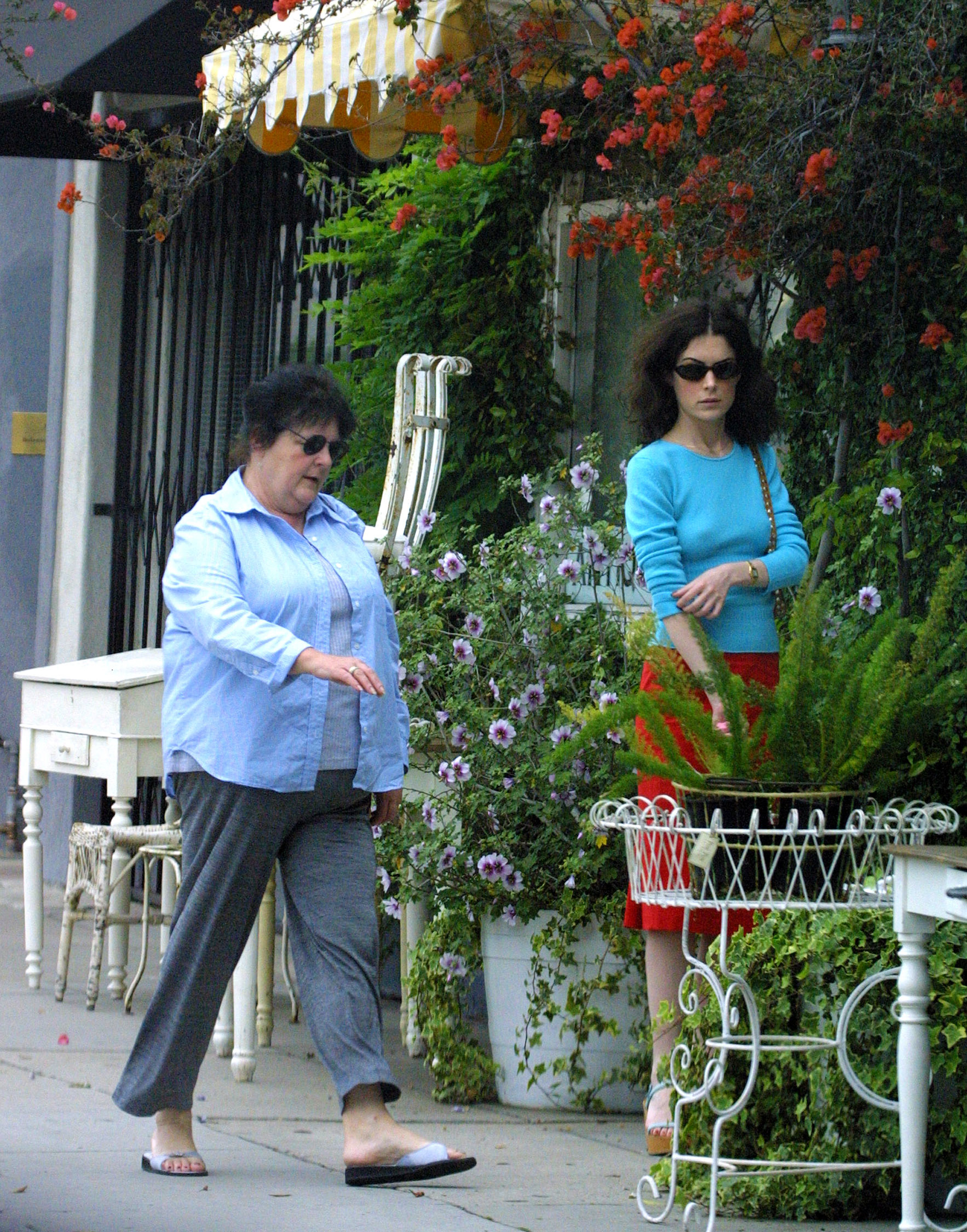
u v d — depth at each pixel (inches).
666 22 423.2
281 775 309.1
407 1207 299.0
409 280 547.5
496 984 393.1
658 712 295.9
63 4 533.6
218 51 484.7
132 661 510.9
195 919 313.7
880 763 288.7
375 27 434.6
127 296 736.3
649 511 334.3
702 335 331.3
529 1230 285.6
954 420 382.3
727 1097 307.6
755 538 336.5
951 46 369.4
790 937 303.0
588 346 528.1
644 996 381.1
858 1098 298.8
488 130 487.2
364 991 315.3
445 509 542.3
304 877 318.3
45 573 775.7
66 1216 284.5
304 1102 386.9
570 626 406.3
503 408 527.5
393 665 332.2
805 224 396.8
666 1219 297.0
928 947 291.4
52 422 770.2
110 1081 398.0
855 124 378.9
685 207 393.7
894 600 390.9
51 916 660.7
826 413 413.7
